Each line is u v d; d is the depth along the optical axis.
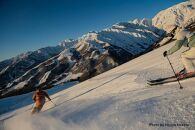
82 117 7.97
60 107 11.78
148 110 6.73
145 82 10.73
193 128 5.08
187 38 7.91
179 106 6.37
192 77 8.34
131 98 8.62
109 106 8.34
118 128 6.16
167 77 9.84
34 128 8.44
